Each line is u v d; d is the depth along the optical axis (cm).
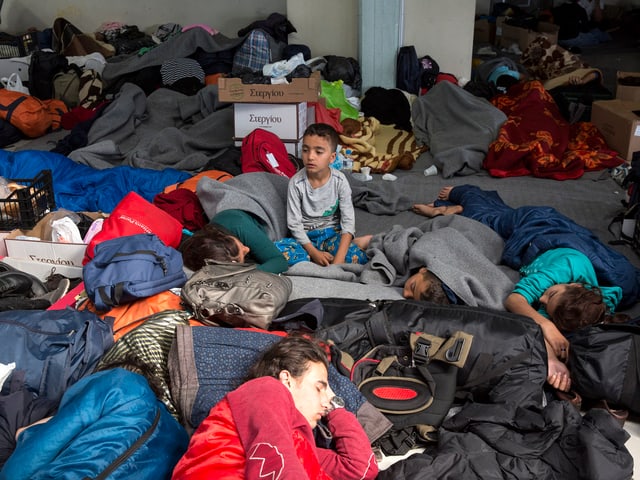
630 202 374
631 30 1077
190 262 278
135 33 793
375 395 221
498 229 339
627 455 195
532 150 475
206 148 503
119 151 496
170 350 206
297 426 164
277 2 812
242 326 241
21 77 685
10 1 817
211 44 687
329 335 239
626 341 225
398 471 190
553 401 217
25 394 202
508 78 646
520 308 260
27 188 331
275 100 449
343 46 675
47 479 151
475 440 202
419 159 519
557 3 1121
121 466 158
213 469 150
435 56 654
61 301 265
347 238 335
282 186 361
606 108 509
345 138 508
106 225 293
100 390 171
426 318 239
